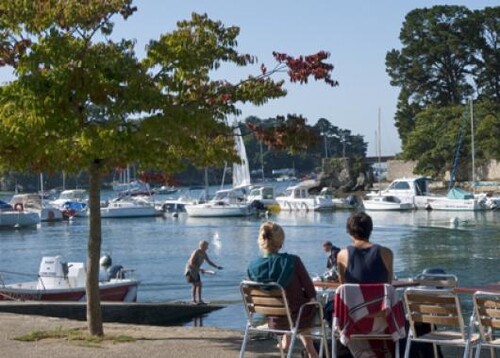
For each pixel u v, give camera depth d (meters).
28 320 15.63
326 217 80.31
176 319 23.06
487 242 50.94
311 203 87.94
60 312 20.02
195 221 79.06
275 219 78.94
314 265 41.00
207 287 32.91
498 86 117.25
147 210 86.00
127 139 12.44
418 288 9.89
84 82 12.45
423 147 110.25
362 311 8.78
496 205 80.62
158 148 12.93
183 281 35.28
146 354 12.09
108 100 12.65
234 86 14.02
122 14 13.15
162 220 81.81
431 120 111.56
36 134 12.49
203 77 13.95
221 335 13.95
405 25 121.25
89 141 12.22
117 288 25.75
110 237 62.69
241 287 9.83
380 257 9.08
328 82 14.03
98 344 12.94
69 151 12.77
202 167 15.17
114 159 13.13
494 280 33.91
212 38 13.62
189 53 13.27
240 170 92.62
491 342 8.92
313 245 52.31
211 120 13.08
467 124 105.88
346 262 9.14
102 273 26.97
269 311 9.69
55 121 12.31
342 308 8.84
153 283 34.91
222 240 57.41
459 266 38.97
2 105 12.49
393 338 8.73
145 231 68.19
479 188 96.38
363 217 9.28
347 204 90.19
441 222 68.75
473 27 116.75
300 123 14.34
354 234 9.26
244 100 13.91
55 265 25.81
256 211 83.88
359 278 9.02
